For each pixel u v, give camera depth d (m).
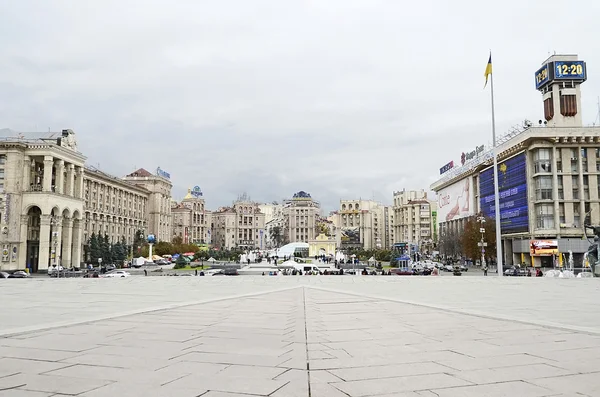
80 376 6.67
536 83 96.56
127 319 13.27
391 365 7.45
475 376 6.75
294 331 11.02
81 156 101.94
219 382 6.37
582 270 68.19
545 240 81.88
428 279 36.00
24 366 7.31
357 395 5.77
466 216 126.06
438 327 11.72
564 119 90.06
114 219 135.12
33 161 93.31
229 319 13.25
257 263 99.50
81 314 14.44
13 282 33.31
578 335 10.45
